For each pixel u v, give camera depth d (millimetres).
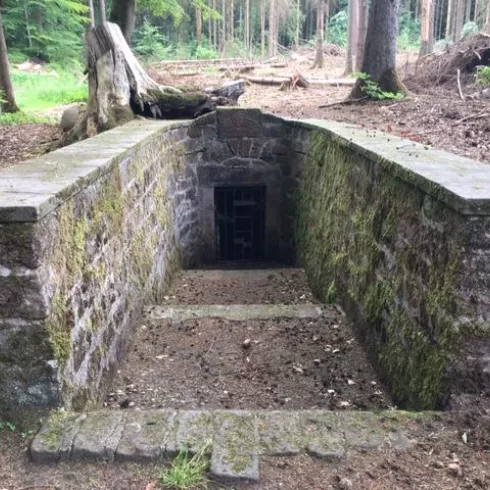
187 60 24844
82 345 2850
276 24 30781
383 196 3664
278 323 4512
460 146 5629
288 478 2053
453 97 8984
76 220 2822
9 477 2111
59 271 2539
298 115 8438
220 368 3771
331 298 5031
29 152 7527
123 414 2410
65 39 24953
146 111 7914
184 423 2338
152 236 5305
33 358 2377
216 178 7738
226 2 31156
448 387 2547
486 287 2449
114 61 7449
